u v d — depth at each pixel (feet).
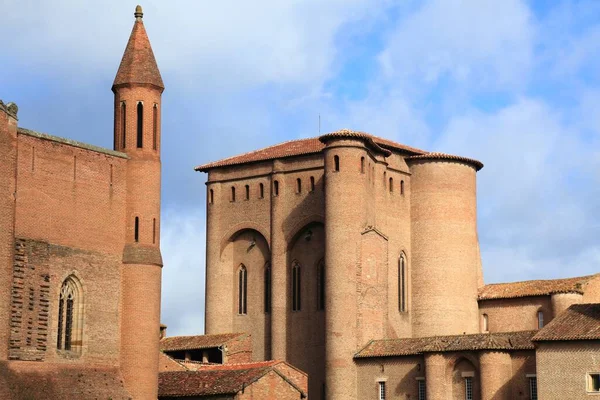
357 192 355.56
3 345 252.01
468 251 389.39
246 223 395.34
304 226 380.17
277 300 382.83
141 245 282.36
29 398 253.65
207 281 401.29
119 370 276.62
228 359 367.04
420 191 389.80
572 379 295.48
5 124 256.11
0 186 253.85
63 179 269.44
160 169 288.92
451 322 380.99
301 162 384.47
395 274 380.99
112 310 276.82
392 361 340.18
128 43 292.81
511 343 319.88
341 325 348.59
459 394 324.19
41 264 261.85
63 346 266.98
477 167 401.49
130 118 285.84
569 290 363.76
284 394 306.14
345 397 345.10
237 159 402.31
